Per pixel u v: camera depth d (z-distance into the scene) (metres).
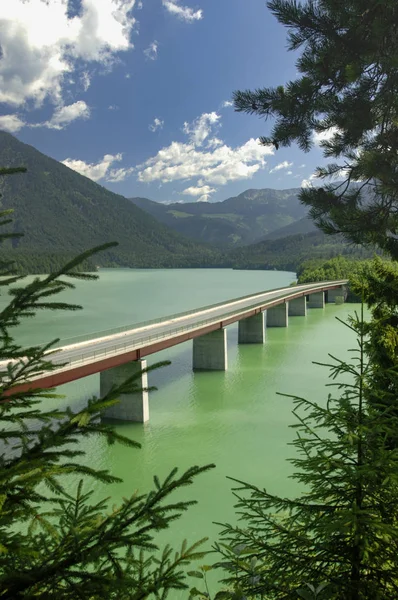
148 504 4.55
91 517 5.23
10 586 3.84
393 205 12.24
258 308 80.38
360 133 12.09
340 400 6.27
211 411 43.44
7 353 4.73
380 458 5.28
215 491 27.45
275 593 5.75
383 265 14.99
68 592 4.01
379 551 5.37
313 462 5.86
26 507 4.29
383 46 11.35
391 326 12.71
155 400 47.56
